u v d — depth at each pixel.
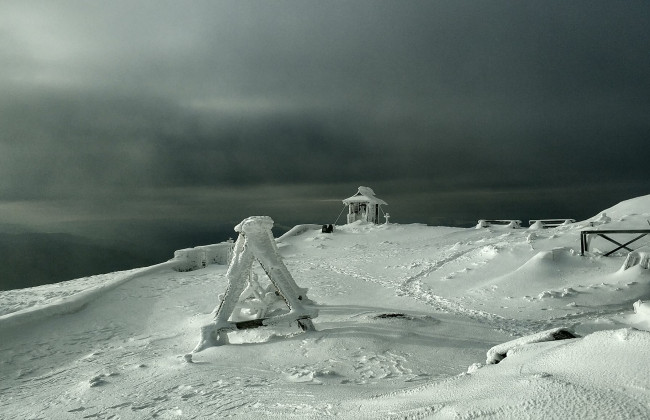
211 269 25.08
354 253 28.78
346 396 6.15
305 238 35.22
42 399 9.06
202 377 8.48
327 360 9.09
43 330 15.42
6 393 10.32
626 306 13.59
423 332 11.09
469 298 15.98
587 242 18.66
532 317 13.26
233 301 11.39
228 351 10.20
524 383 3.29
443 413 3.31
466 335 10.99
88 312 17.27
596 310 13.48
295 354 9.62
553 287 15.86
